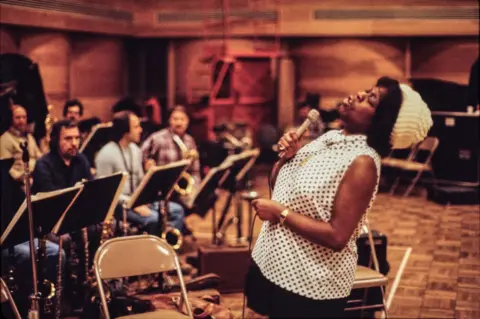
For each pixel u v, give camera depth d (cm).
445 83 880
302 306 251
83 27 961
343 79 1151
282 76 1166
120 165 580
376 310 456
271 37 1155
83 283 480
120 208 544
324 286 250
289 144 266
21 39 860
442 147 877
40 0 865
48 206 371
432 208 827
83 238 492
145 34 1141
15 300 450
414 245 654
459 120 860
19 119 586
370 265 466
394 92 245
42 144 739
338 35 1115
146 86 1184
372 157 244
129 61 1172
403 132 244
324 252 250
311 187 248
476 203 846
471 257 609
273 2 1127
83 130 730
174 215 620
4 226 460
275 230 255
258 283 262
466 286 525
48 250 467
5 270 457
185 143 679
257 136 1124
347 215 240
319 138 266
